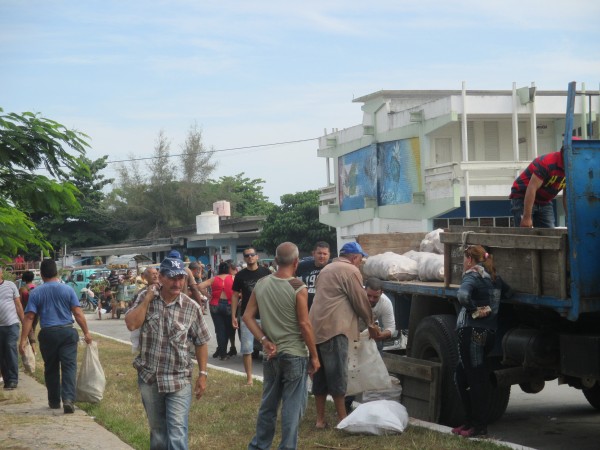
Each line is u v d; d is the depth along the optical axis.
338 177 46.62
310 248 52.28
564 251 7.39
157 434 6.80
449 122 34.97
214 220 58.00
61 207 13.65
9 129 12.72
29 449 8.79
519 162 34.41
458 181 34.53
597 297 7.38
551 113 35.22
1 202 13.66
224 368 14.89
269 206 78.44
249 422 9.67
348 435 8.63
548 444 8.55
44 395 12.53
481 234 8.48
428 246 11.13
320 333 8.91
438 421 9.29
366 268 10.91
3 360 13.12
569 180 7.43
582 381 8.21
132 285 34.16
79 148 13.38
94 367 11.41
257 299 7.53
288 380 7.37
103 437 9.31
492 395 8.88
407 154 38.53
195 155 72.38
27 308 10.88
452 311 9.80
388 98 40.75
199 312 6.88
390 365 9.94
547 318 8.16
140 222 72.44
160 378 6.66
